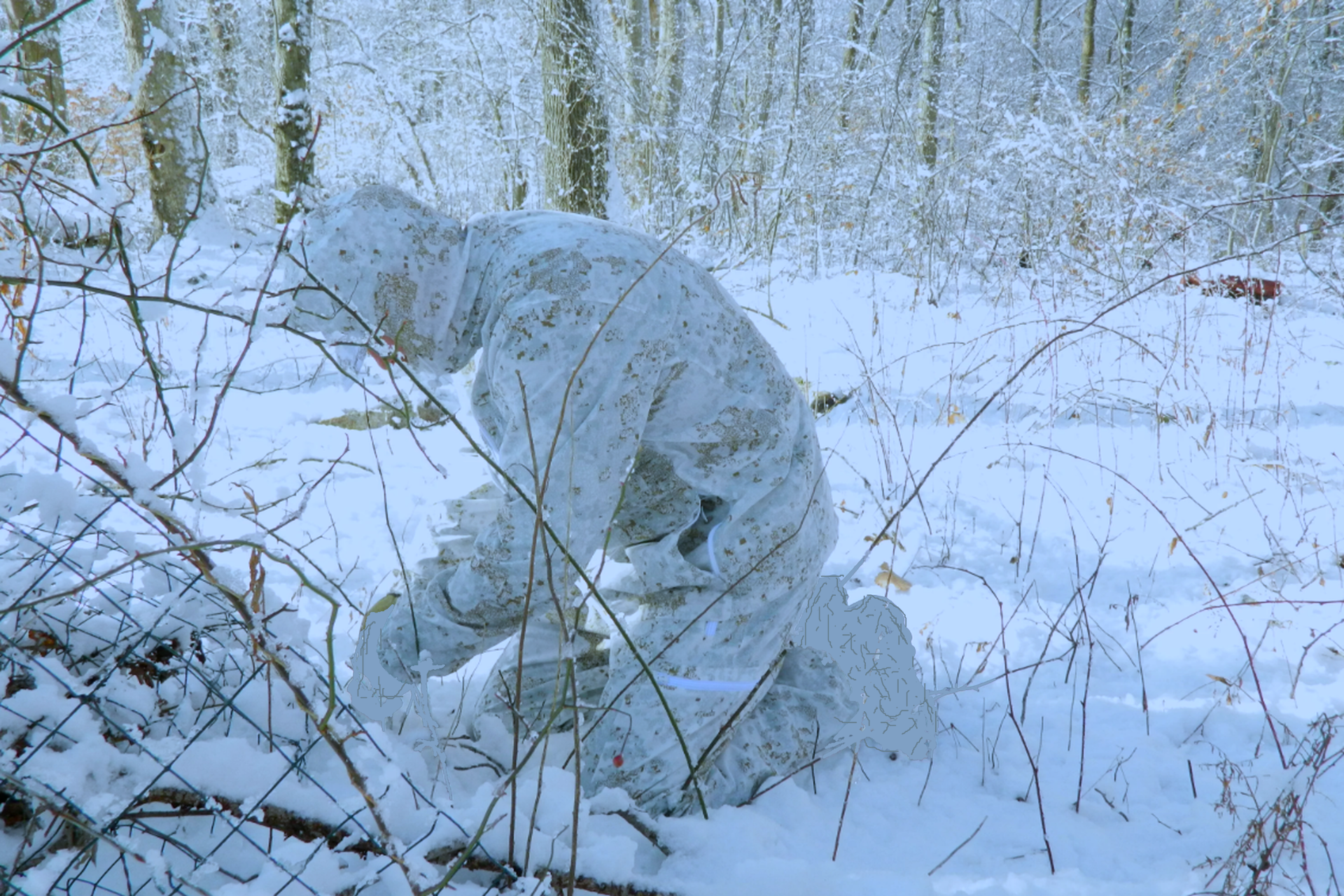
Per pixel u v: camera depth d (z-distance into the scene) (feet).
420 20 38.27
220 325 17.95
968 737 7.74
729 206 25.45
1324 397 15.55
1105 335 17.33
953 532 11.80
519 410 5.57
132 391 14.17
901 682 7.36
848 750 7.39
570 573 5.72
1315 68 34.40
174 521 3.85
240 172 39.27
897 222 26.43
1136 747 7.51
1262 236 24.72
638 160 28.30
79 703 4.33
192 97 27.20
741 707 6.31
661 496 6.38
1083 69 45.55
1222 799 6.29
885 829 6.41
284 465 13.12
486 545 5.74
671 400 5.98
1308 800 6.46
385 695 6.09
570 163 25.09
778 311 20.62
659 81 33.27
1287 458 13.32
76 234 4.41
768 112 29.58
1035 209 23.25
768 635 6.44
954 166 24.72
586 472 5.55
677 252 6.27
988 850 6.21
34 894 3.64
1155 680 8.66
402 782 4.88
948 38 39.91
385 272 5.64
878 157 27.61
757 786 6.55
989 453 14.03
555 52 24.58
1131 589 10.44
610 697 6.31
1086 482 13.07
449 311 5.88
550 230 5.88
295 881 4.17
